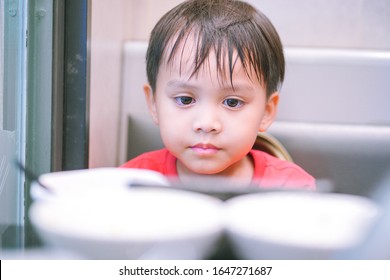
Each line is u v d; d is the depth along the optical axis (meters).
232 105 0.69
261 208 0.36
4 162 0.67
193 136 0.69
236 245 0.34
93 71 1.07
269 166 0.80
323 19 1.39
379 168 0.98
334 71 1.24
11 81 0.71
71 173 0.39
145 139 1.20
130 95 1.34
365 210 0.35
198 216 0.35
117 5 1.30
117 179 0.38
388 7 1.38
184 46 0.69
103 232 0.34
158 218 0.35
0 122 0.70
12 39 0.71
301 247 0.34
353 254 0.34
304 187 0.38
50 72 0.71
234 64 0.67
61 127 0.73
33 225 0.36
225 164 0.71
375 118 1.23
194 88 0.68
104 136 1.19
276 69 0.79
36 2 0.70
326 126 1.04
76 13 0.73
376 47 1.39
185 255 0.34
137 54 1.34
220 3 0.78
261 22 0.78
